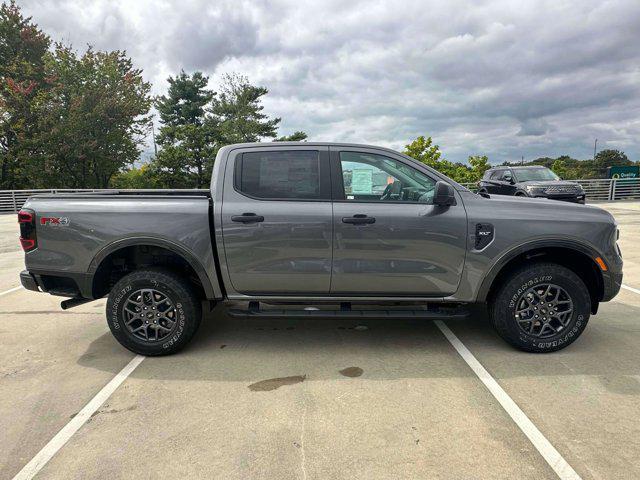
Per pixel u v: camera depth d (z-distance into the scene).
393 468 2.18
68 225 3.55
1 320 4.71
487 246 3.44
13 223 15.35
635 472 2.13
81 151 25.25
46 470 2.21
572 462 2.21
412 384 3.08
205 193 4.44
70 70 25.45
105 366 3.49
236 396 2.95
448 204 3.35
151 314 3.59
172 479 2.13
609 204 17.95
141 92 28.36
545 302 3.49
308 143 3.62
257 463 2.24
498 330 3.56
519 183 13.23
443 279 3.50
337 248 3.46
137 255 3.85
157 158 32.03
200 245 3.49
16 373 3.38
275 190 3.55
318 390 3.02
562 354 3.54
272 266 3.51
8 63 27.05
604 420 2.58
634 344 3.72
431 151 30.00
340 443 2.40
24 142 24.53
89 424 2.63
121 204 3.55
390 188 3.56
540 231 3.41
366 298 3.60
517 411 2.70
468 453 2.29
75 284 3.64
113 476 2.16
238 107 35.69
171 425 2.61
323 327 4.33
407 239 3.44
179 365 3.48
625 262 7.03
